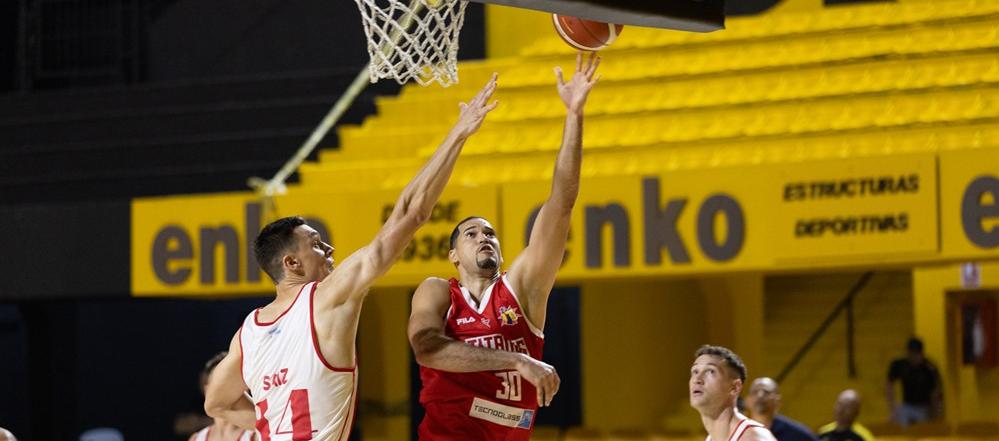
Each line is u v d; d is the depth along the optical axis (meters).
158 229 18.56
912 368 20.47
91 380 24.45
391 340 25.55
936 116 17.00
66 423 23.31
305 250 6.98
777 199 15.75
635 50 20.02
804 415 23.36
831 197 15.54
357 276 6.59
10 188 21.95
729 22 20.11
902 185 15.27
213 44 24.91
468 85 21.22
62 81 25.95
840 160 15.53
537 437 19.27
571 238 16.64
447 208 16.91
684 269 16.11
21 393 24.66
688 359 24.81
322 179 19.70
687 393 24.78
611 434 18.94
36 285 19.44
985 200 14.95
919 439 17.09
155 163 21.98
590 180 16.58
